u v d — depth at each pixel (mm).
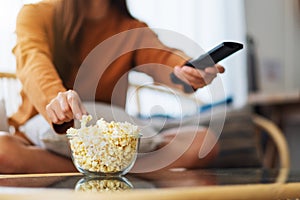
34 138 1266
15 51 1311
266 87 3189
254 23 3162
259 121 2215
